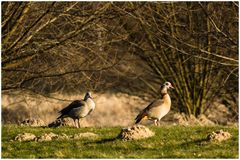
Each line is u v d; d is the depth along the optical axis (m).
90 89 32.16
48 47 27.86
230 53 36.59
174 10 35.06
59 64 30.80
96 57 31.78
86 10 28.62
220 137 19.80
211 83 39.00
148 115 23.44
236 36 34.59
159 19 34.44
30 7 27.95
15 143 20.61
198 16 35.94
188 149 19.14
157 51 37.78
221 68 35.56
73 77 31.59
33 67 30.70
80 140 20.47
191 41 35.22
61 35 28.38
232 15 34.47
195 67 38.84
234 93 39.41
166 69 38.97
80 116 23.78
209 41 35.28
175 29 35.91
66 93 39.88
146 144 19.55
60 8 28.48
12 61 27.92
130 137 20.12
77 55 30.20
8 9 27.66
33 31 28.12
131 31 34.50
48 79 33.34
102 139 20.48
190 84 39.38
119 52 37.66
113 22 34.69
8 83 30.95
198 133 21.08
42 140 20.61
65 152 19.20
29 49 27.72
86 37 30.42
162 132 21.20
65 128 23.05
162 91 23.83
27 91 32.06
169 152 18.83
